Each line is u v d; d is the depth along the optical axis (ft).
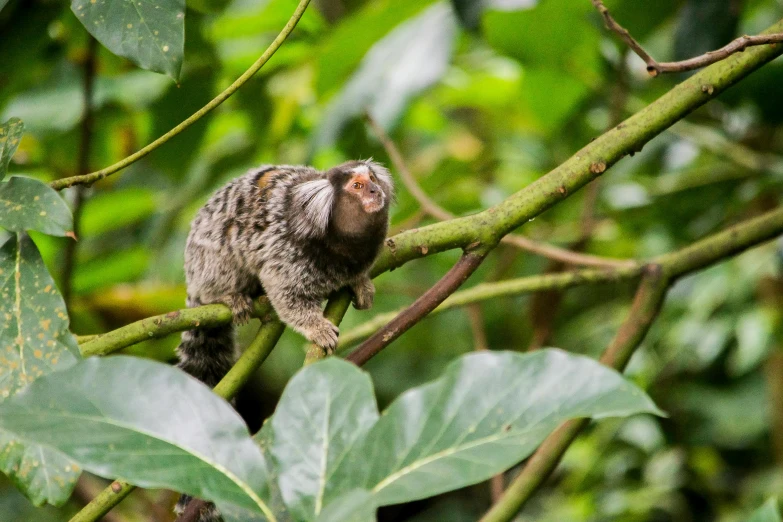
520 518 34.32
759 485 29.07
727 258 18.65
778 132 29.27
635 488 30.89
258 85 27.17
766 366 30.73
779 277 27.76
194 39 23.44
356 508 7.67
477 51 31.71
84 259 28.48
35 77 24.79
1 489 33.73
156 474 8.32
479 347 24.14
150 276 30.71
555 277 19.13
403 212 26.45
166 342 26.09
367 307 18.58
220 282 19.36
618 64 25.43
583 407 8.22
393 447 8.61
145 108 26.37
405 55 23.91
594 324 33.68
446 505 40.32
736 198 26.17
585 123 31.22
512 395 8.63
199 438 8.75
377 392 39.88
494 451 8.25
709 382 32.32
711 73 15.08
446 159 30.55
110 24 11.64
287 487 8.68
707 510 30.55
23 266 12.40
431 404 8.76
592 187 26.30
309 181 18.25
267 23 26.71
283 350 38.60
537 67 25.09
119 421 8.60
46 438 8.23
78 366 8.82
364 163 18.88
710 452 30.94
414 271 38.42
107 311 25.21
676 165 28.37
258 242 18.26
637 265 18.75
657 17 24.23
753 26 27.96
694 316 28.89
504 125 35.96
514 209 14.82
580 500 30.42
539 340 26.05
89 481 26.99
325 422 9.06
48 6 20.53
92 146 27.73
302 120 30.60
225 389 14.43
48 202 11.76
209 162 30.76
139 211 28.63
